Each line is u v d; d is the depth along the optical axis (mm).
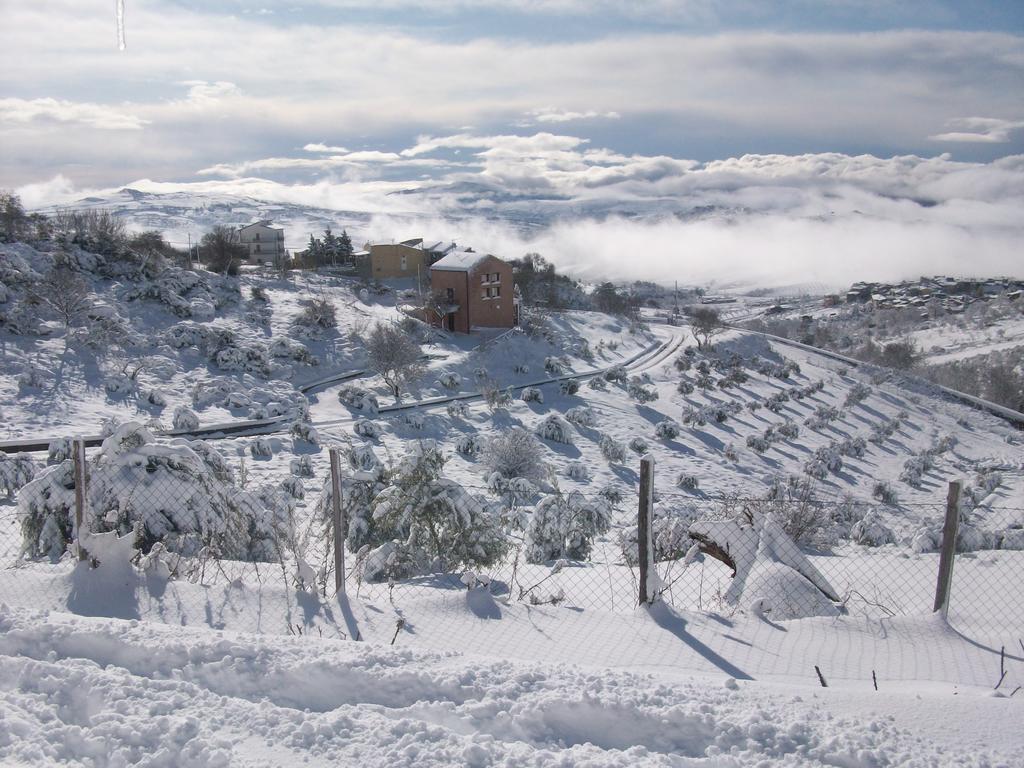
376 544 9695
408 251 81312
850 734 4625
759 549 8453
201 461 9320
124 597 7008
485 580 7340
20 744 4422
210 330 46531
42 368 37812
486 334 61812
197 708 4863
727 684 5262
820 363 68750
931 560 10750
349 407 41812
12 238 52938
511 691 5082
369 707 4922
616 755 4461
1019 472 42406
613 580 9383
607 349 66312
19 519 9453
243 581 7594
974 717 4871
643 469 7016
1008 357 87438
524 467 30766
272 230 87812
